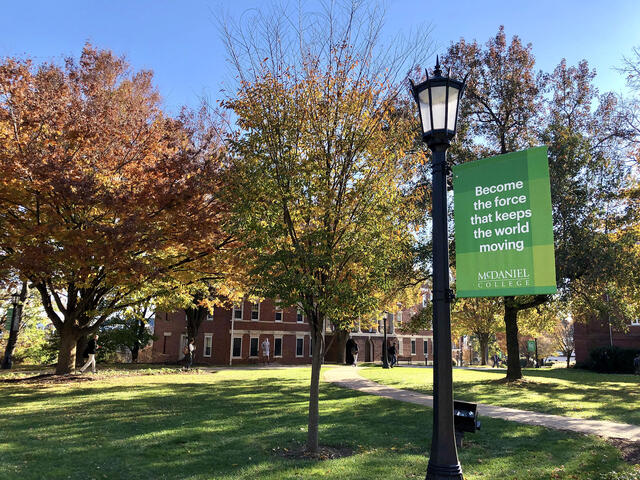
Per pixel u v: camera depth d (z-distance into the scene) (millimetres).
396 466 6902
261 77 9109
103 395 13828
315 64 9148
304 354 43312
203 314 34219
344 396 14586
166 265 15750
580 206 16734
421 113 5812
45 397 13312
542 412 12094
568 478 6574
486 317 41469
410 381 19234
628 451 8102
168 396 13867
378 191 8359
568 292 18172
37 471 6328
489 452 7973
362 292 7918
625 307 18281
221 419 10266
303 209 8422
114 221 15133
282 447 8086
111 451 7453
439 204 5488
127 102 16375
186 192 13148
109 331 34812
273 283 7953
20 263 12672
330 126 8719
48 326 37031
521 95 20500
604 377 24281
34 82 14086
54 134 13867
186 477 6281
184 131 15695
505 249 5715
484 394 15641
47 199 13336
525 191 5688
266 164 8352
